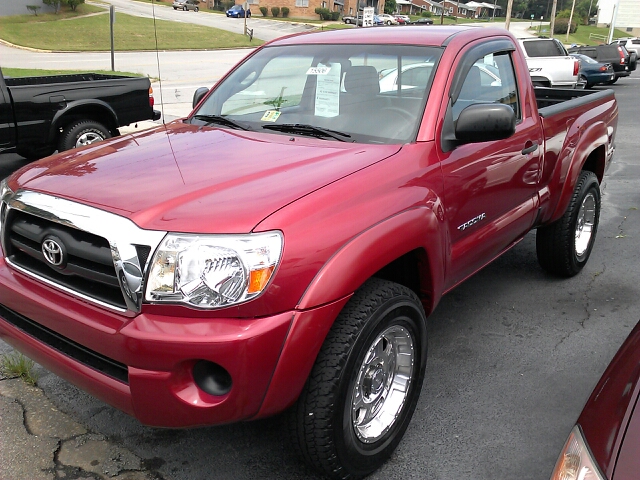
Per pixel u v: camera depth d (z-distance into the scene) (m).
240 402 2.02
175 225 2.03
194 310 1.98
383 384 2.56
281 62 3.47
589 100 4.61
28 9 43.03
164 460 2.61
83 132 7.41
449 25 3.69
